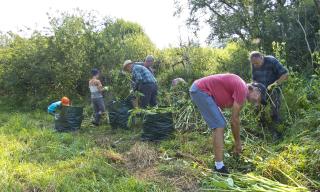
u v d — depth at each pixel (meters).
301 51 7.70
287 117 5.15
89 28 9.89
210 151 4.61
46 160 4.56
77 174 4.00
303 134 4.38
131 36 12.60
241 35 8.88
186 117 5.72
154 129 5.30
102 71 9.63
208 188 3.51
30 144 5.20
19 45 9.77
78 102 9.57
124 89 8.11
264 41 8.20
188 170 3.90
